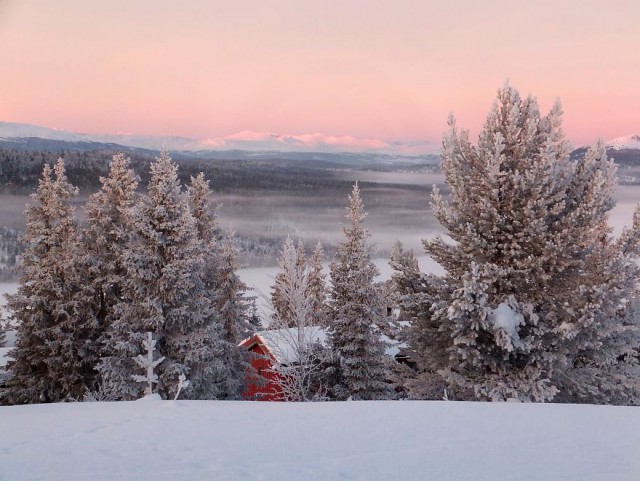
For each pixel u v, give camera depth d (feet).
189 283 75.77
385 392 88.74
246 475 16.87
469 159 54.03
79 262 89.10
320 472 17.17
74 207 93.30
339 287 92.12
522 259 49.24
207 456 19.08
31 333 89.04
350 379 88.33
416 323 54.29
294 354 88.33
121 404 32.99
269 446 20.48
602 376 50.62
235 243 106.73
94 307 91.45
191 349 75.97
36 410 31.60
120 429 24.03
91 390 88.02
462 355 47.21
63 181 92.48
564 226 48.88
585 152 51.60
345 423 24.93
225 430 23.57
